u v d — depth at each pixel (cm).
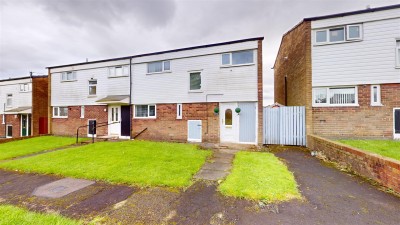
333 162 671
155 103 1342
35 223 299
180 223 307
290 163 665
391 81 871
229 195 403
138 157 730
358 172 534
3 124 2078
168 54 1305
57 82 1686
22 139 1462
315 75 972
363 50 905
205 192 426
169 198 400
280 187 432
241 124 1119
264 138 1083
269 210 341
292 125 1037
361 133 906
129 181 496
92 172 571
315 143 860
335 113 944
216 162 684
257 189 420
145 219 322
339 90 947
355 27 922
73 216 338
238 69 1126
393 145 718
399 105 861
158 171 561
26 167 648
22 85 1959
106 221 317
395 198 379
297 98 1196
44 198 418
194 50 1231
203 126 1197
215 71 1178
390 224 291
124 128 1444
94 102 1541
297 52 1184
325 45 958
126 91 1437
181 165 621
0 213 335
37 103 1905
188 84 1248
